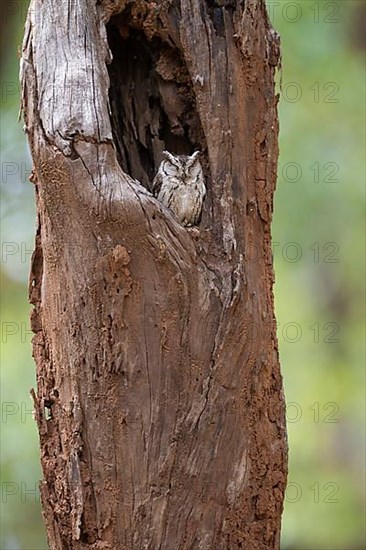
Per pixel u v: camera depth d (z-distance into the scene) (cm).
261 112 671
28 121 627
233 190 648
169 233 612
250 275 648
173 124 704
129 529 626
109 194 599
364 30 1550
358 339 1638
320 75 1421
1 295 1522
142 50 703
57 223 620
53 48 625
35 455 1355
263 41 673
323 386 1537
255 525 655
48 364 658
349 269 1557
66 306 630
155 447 622
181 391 622
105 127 605
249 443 646
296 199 1420
